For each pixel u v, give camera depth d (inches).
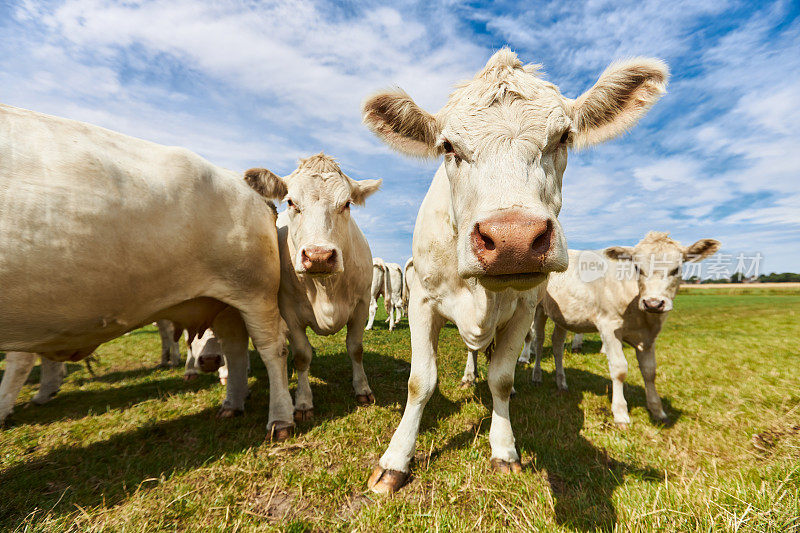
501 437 106.8
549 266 56.7
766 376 196.2
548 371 233.5
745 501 74.3
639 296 148.9
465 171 71.5
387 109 91.7
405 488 94.7
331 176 143.4
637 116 86.4
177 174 105.7
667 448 119.1
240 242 121.1
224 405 149.8
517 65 80.7
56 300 81.7
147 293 99.5
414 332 111.6
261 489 95.4
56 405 163.3
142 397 173.6
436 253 103.3
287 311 154.6
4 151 76.2
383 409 149.9
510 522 80.3
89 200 84.2
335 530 79.7
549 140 69.1
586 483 95.0
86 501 90.4
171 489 94.8
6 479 101.7
